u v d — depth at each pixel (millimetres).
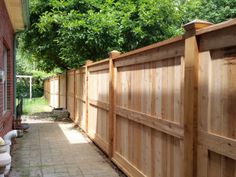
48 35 10359
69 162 5109
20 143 6645
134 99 3984
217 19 13016
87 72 7453
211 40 2211
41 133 7945
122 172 4500
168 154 3004
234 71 1996
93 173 4500
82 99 8180
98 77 6277
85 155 5586
